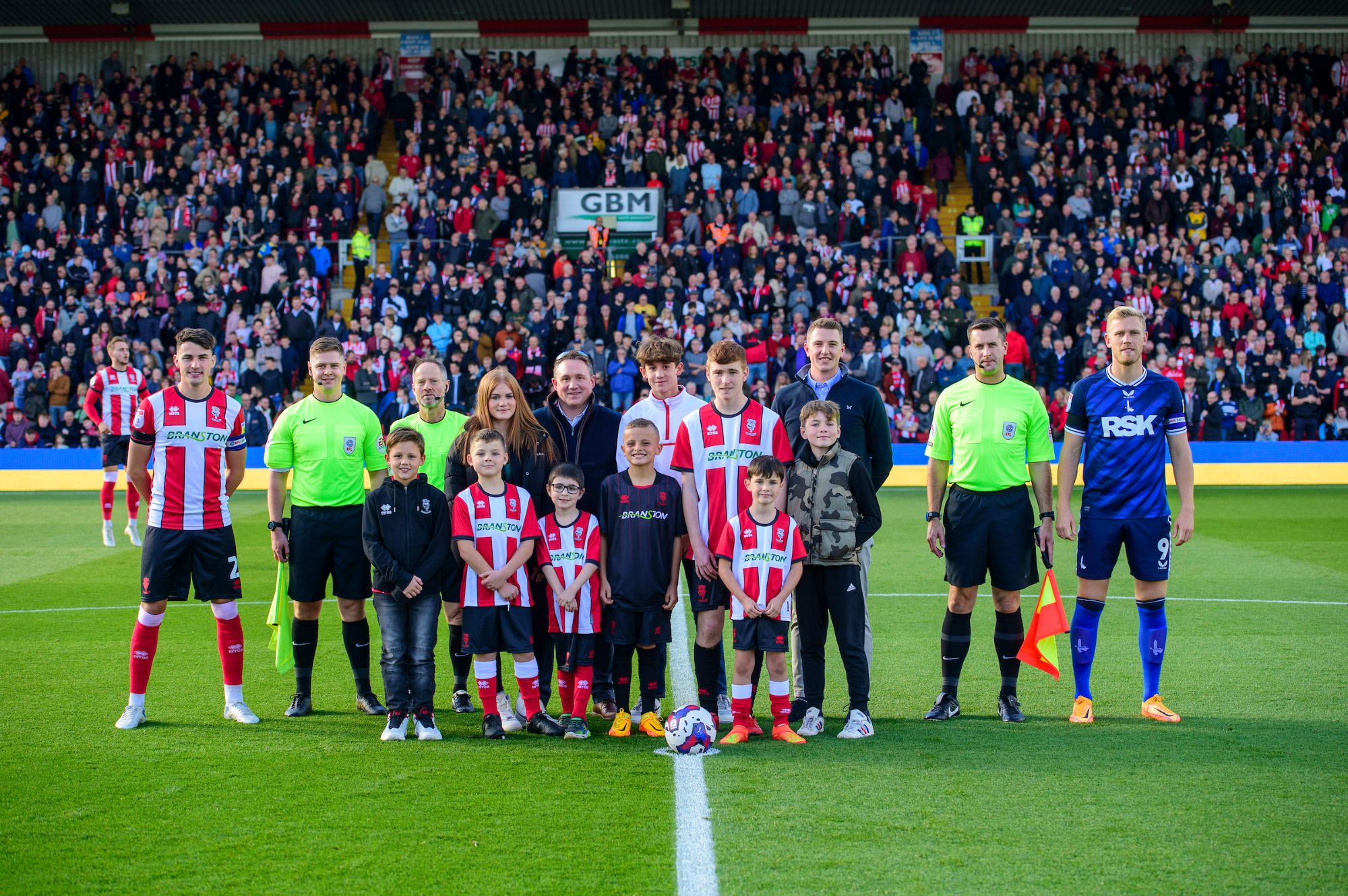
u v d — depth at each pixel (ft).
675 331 54.13
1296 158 68.03
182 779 13.44
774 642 15.23
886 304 57.47
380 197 66.13
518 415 16.62
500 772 13.74
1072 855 11.00
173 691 18.16
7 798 12.78
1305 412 53.57
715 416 16.24
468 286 57.06
